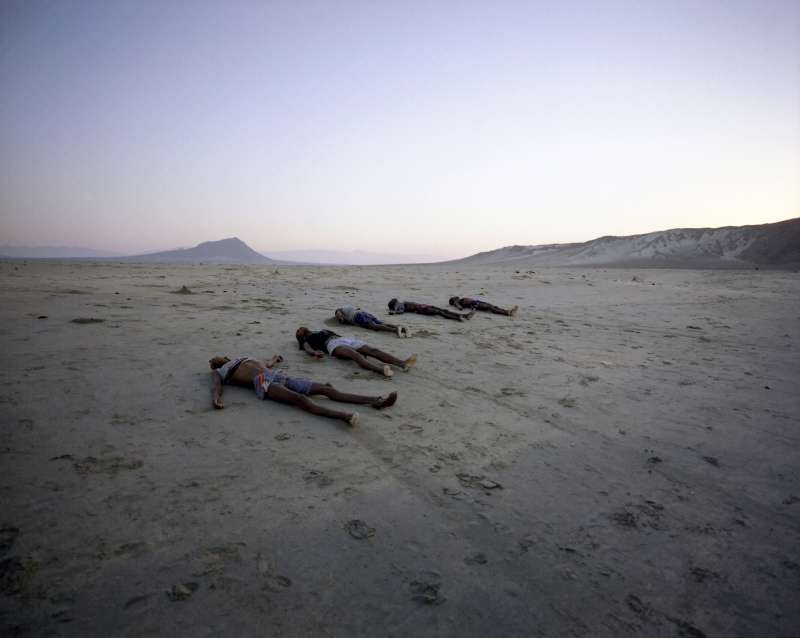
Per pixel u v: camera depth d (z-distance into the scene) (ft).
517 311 39.93
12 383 15.11
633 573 8.45
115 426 12.81
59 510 9.13
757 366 23.12
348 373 18.94
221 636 6.56
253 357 20.18
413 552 8.66
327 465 11.59
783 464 12.85
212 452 11.83
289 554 8.34
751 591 8.14
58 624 6.56
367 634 6.80
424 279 71.61
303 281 61.31
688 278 78.43
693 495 11.18
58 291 36.88
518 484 11.27
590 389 18.58
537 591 7.89
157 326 24.94
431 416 15.10
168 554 8.13
